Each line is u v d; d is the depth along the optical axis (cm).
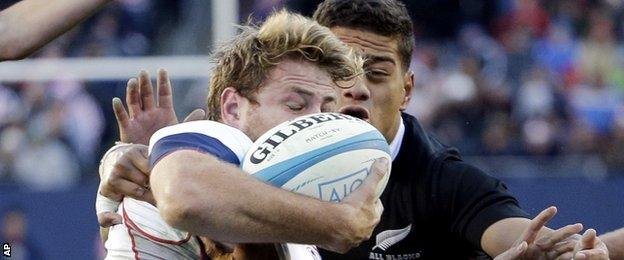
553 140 3164
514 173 3061
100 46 2978
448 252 1159
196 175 680
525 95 3325
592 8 3678
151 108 951
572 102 3366
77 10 937
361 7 1117
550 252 927
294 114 816
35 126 2933
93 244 2712
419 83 3350
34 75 2917
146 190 805
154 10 2984
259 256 793
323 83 822
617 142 3192
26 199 2712
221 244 798
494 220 1086
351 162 738
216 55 863
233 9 2830
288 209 681
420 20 3562
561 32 3603
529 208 2856
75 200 2720
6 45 923
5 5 2920
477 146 3158
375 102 1120
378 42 1116
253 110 823
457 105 3281
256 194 679
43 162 2905
